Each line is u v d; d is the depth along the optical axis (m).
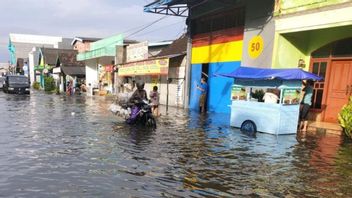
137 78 27.58
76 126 11.94
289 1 12.48
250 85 11.44
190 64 19.83
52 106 20.36
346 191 5.54
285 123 10.62
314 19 11.58
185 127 11.99
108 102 24.33
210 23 18.25
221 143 9.12
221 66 17.11
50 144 8.68
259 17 13.91
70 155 7.53
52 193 5.17
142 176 6.09
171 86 21.72
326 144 9.17
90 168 6.54
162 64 20.69
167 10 19.48
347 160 7.50
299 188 5.63
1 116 14.62
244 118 11.59
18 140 9.14
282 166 6.92
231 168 6.70
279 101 10.54
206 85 17.86
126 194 5.19
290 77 10.18
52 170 6.36
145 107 12.19
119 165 6.77
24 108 18.61
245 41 14.88
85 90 40.47
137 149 8.23
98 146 8.52
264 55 13.62
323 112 12.61
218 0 15.96
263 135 10.45
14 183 5.59
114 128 11.55
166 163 6.98
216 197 5.15
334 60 12.28
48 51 56.41
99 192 5.25
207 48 18.31
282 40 13.00
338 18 10.81
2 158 7.15
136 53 28.11
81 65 46.38
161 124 12.73
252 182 5.88
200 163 7.02
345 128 10.12
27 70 74.12
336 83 12.20
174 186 5.59
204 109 18.11
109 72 35.09
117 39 33.94
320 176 6.30
